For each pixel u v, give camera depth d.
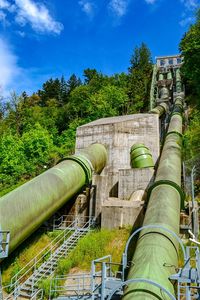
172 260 11.30
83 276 16.73
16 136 49.34
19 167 39.84
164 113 49.25
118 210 21.77
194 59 27.17
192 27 29.16
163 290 8.10
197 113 40.91
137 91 64.56
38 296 16.72
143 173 25.98
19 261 20.30
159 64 77.94
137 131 32.25
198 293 9.89
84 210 24.88
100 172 30.69
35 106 77.25
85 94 61.44
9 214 15.91
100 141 32.44
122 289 11.28
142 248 11.59
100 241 20.03
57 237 22.22
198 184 24.61
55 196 20.12
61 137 53.06
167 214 14.50
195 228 19.06
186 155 28.86
